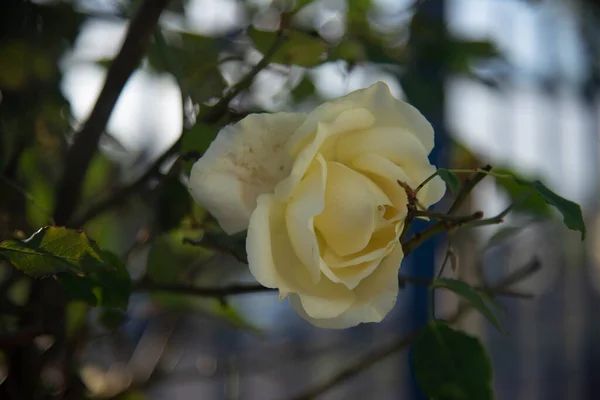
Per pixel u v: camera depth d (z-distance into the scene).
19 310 0.77
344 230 0.64
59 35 0.81
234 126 0.65
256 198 0.65
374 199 0.64
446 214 0.66
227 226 0.66
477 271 0.81
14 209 0.78
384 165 0.65
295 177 0.64
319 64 0.75
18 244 0.65
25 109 0.81
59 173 0.85
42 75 0.82
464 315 0.85
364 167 0.65
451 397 0.69
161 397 1.54
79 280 0.68
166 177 0.74
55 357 0.80
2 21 0.79
